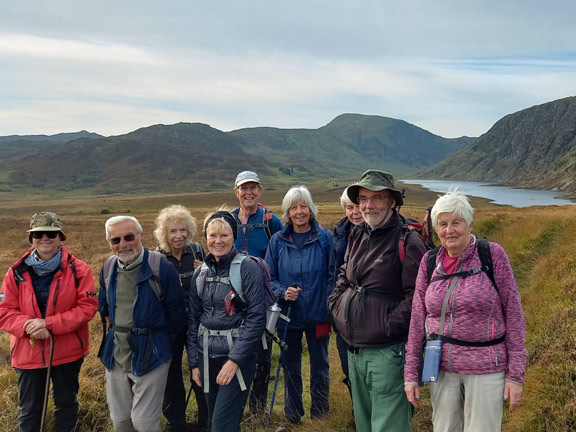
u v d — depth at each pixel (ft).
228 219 13.67
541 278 33.09
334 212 170.91
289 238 16.89
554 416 13.78
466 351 10.69
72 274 14.92
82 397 18.07
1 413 16.67
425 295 11.46
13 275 14.62
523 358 10.44
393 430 12.33
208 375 13.32
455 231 10.84
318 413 16.85
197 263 16.48
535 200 434.30
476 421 10.68
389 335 12.25
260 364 17.37
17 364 14.70
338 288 13.83
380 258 12.60
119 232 13.58
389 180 12.93
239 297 13.17
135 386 13.93
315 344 16.94
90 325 29.14
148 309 13.87
